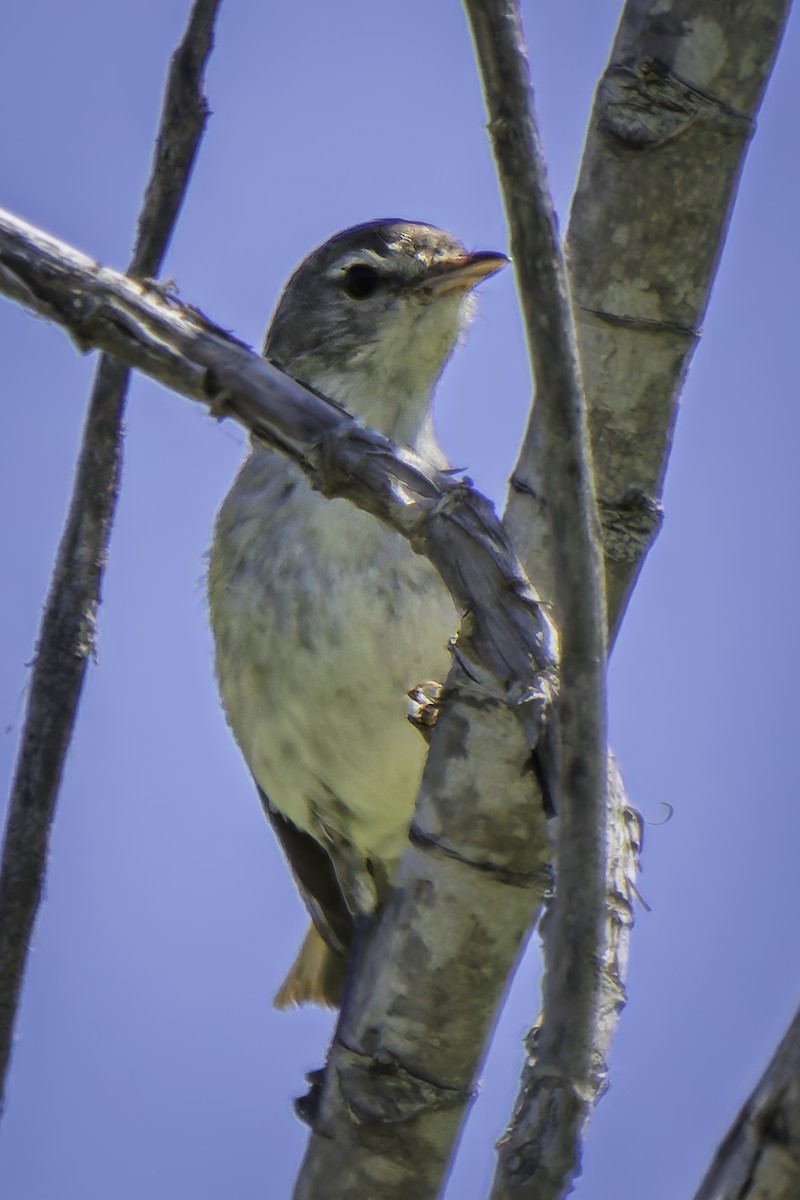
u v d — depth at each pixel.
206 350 5.59
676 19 6.88
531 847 5.77
